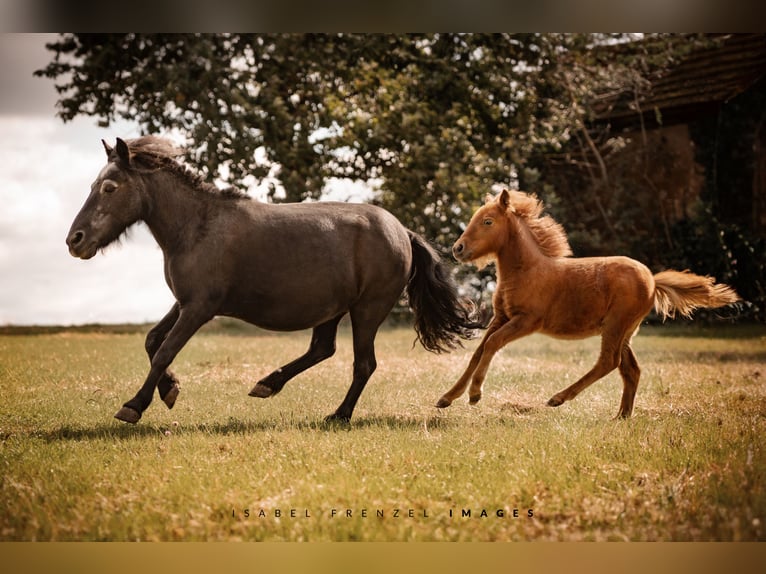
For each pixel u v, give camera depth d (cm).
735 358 1834
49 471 818
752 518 666
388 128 2431
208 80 2233
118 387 1314
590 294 1086
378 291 1098
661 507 717
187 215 1039
